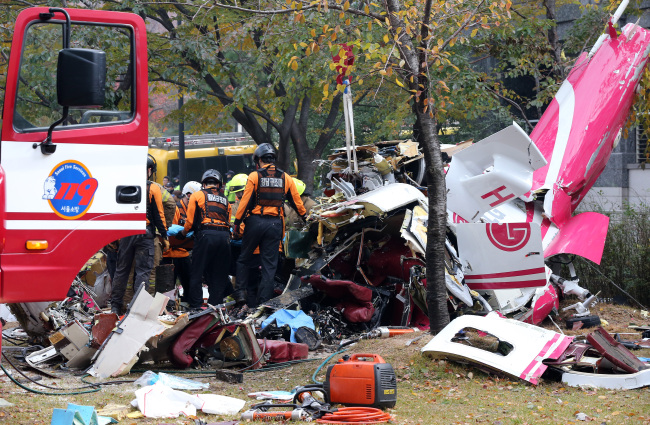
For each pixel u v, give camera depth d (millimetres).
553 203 13000
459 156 11672
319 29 15031
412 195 12570
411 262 12094
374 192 12742
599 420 6621
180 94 23297
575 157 13547
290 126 23047
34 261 6781
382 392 6953
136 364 9688
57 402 7352
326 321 11695
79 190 6996
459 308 11648
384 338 10773
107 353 8914
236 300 13070
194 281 13078
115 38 7387
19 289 6699
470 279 11531
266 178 12625
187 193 15180
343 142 28500
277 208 12734
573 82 14406
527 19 18281
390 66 9773
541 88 19656
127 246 11609
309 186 23219
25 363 9609
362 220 12422
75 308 10922
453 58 18141
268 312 11938
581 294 12906
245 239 12789
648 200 21297
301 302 12414
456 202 11750
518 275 11266
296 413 6598
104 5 19734
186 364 9430
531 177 11250
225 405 7066
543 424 6453
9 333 12156
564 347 8750
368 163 14016
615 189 22484
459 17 10750
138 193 7281
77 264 6988
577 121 13891
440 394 7730
